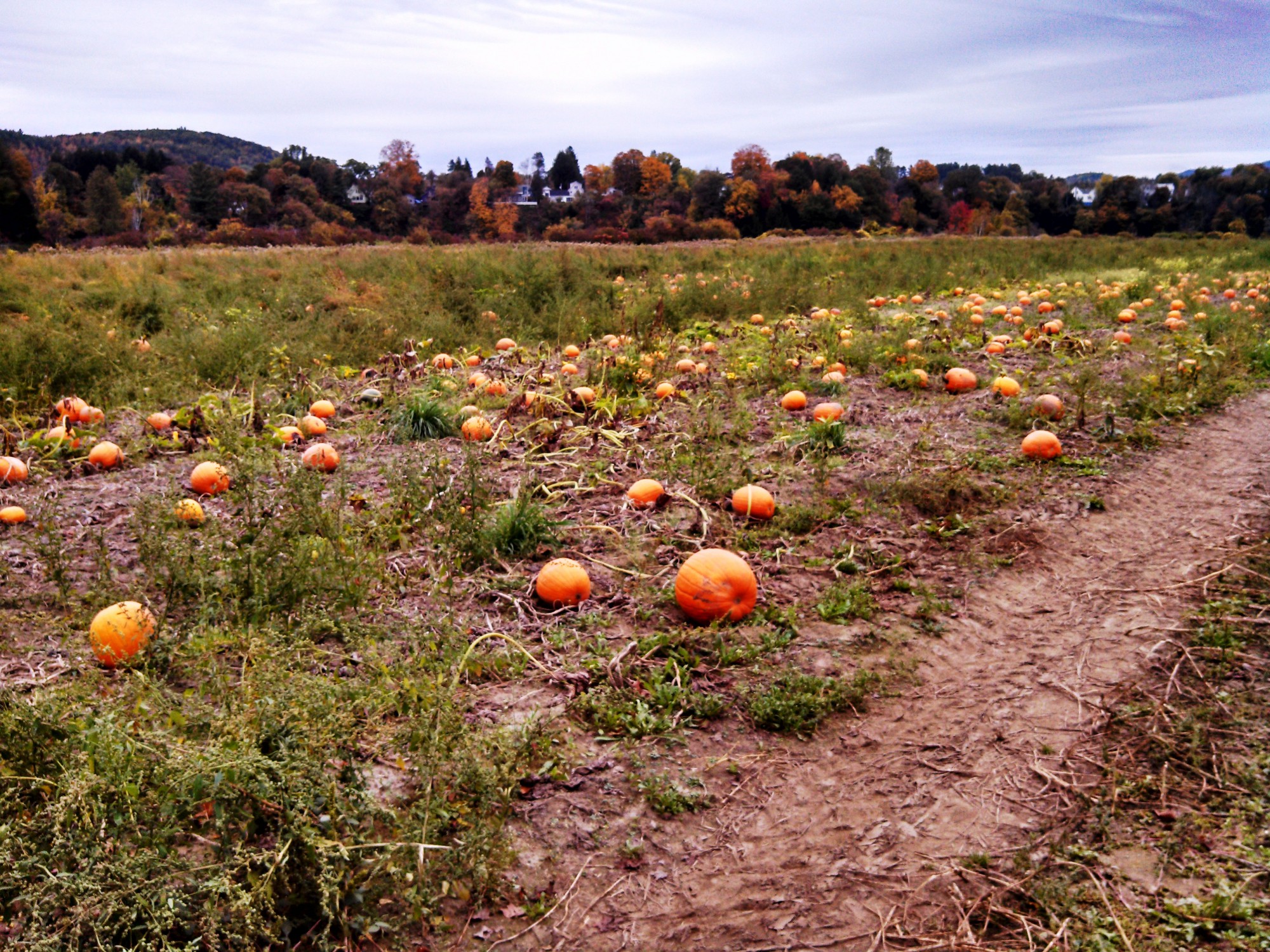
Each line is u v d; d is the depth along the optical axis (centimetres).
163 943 262
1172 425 883
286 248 3453
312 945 289
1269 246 3212
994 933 304
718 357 1295
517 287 1748
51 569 518
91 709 352
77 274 1953
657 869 334
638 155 10250
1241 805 355
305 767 295
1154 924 302
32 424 910
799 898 321
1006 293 1980
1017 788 375
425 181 12119
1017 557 595
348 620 491
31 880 280
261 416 898
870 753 402
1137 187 10494
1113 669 459
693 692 440
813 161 10419
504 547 595
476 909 312
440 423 880
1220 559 580
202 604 462
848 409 955
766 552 603
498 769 346
